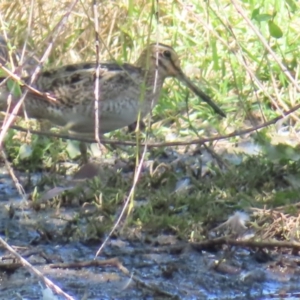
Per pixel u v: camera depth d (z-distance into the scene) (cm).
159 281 891
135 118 1184
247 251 953
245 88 1360
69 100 1145
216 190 1074
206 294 877
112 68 1162
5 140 1197
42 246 957
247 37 1415
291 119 1283
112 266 909
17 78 746
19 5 1429
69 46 1411
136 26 1423
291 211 1003
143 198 1073
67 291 866
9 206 1042
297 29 1448
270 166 1136
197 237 970
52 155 1188
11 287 870
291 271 919
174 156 1210
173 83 1382
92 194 1064
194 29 1452
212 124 1300
